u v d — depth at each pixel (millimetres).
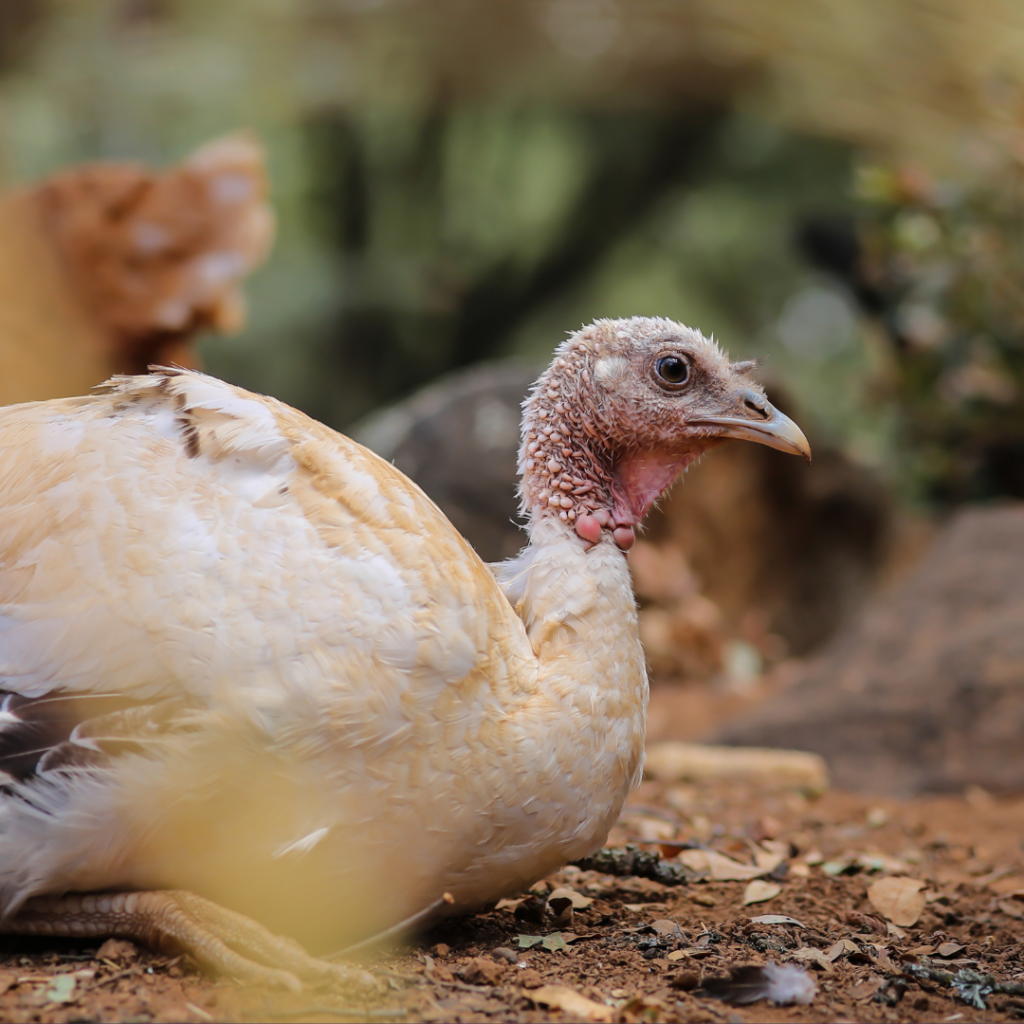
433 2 16141
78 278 7184
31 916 3396
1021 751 6922
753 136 23469
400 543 3393
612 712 3557
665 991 3385
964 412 11031
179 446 3496
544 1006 3215
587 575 3697
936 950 3971
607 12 15125
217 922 3248
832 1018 3279
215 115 21688
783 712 7629
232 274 7582
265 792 3215
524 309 24969
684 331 4016
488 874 3473
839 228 12297
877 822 5984
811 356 25078
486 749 3332
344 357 23594
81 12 17281
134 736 3186
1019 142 10359
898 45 12789
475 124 24172
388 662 3248
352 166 24656
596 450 3953
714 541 11289
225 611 3221
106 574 3273
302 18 17047
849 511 11547
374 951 3604
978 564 8211
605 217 24453
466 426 10031
